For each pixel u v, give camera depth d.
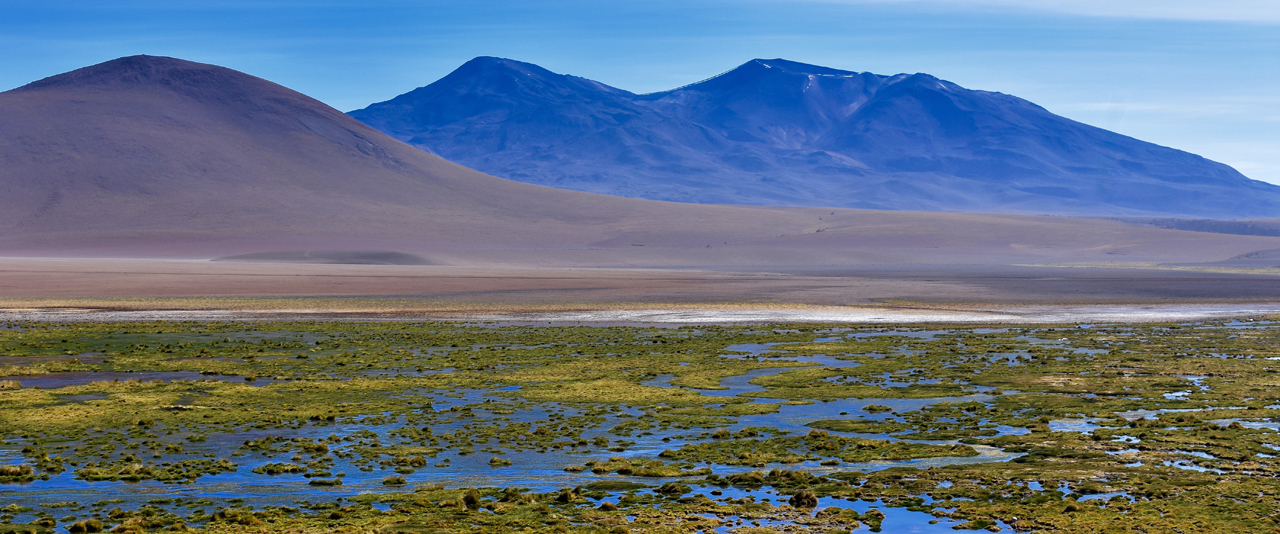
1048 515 18.77
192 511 19.14
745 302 79.50
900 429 27.45
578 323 62.16
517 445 25.30
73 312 67.56
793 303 78.56
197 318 64.00
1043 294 90.25
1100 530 17.84
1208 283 109.38
